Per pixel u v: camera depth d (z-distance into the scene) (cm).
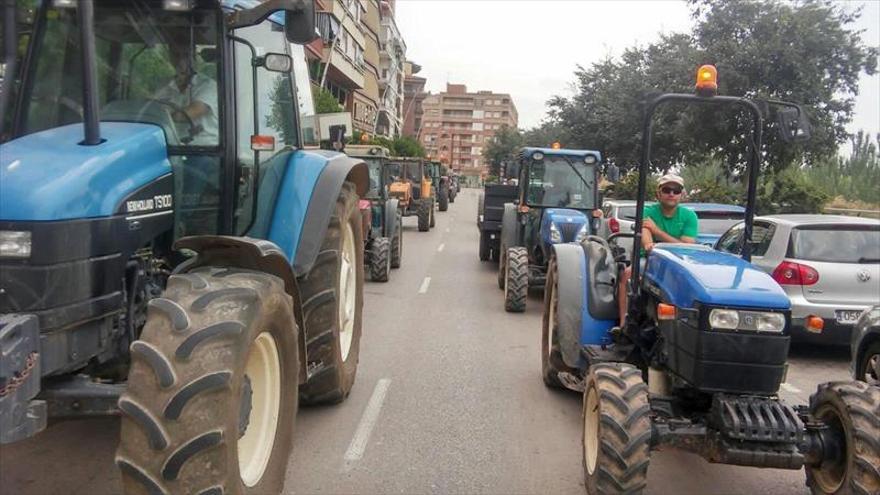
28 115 388
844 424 390
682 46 1933
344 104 4572
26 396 285
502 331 927
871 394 390
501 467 491
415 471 480
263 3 418
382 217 1455
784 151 1706
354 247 620
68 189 315
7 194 304
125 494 302
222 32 418
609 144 2692
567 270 583
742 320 392
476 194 7862
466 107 15388
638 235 472
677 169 2575
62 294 306
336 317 545
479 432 556
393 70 7281
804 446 395
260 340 357
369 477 469
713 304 395
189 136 415
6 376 274
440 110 15438
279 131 520
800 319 794
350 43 4262
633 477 384
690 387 414
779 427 376
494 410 609
